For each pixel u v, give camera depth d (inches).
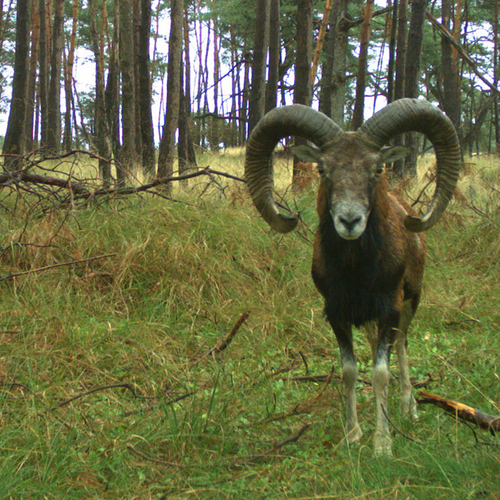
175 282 260.7
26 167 305.9
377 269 166.4
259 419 178.2
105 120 446.3
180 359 215.9
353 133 162.7
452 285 301.7
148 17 455.8
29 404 176.9
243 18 1042.7
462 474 132.9
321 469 147.7
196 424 166.4
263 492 141.2
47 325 218.1
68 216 285.9
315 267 179.0
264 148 178.9
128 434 164.7
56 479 144.9
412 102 163.5
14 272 254.4
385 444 158.7
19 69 479.5
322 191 171.9
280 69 1056.2
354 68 1069.1
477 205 422.9
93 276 259.6
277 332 243.1
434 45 1090.7
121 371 207.5
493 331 256.4
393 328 170.9
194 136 816.3
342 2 683.4
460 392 193.8
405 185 406.6
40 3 898.7
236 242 294.4
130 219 294.2
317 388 202.1
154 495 143.9
